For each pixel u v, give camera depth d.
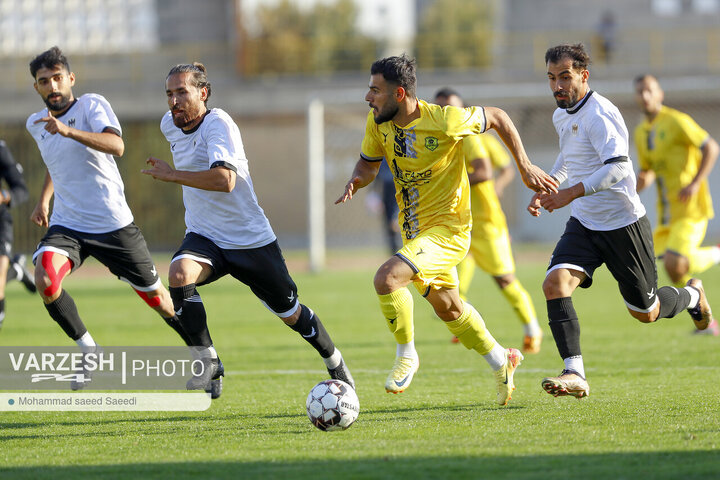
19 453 15.03
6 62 106.88
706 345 28.41
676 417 16.75
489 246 27.27
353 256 84.50
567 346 18.08
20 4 113.50
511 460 13.62
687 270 30.58
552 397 19.80
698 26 124.06
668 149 30.50
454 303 18.06
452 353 27.91
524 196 93.19
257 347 30.06
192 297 18.70
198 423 17.56
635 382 21.70
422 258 17.42
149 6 114.50
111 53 109.81
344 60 110.50
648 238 19.31
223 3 114.12
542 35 107.75
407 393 20.80
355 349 29.09
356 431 16.27
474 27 136.88
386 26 117.88
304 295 48.19
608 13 106.50
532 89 71.94
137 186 92.81
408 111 17.50
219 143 17.78
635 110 86.38
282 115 100.00
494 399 19.69
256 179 104.81
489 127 17.81
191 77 18.31
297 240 103.88
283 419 17.81
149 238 92.44
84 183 20.56
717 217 92.50
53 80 20.23
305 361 26.80
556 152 90.69
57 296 20.11
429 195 17.95
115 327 35.56
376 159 18.72
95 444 15.68
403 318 17.67
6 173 26.30
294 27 130.50
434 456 14.02
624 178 18.17
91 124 20.20
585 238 19.23
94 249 20.89
